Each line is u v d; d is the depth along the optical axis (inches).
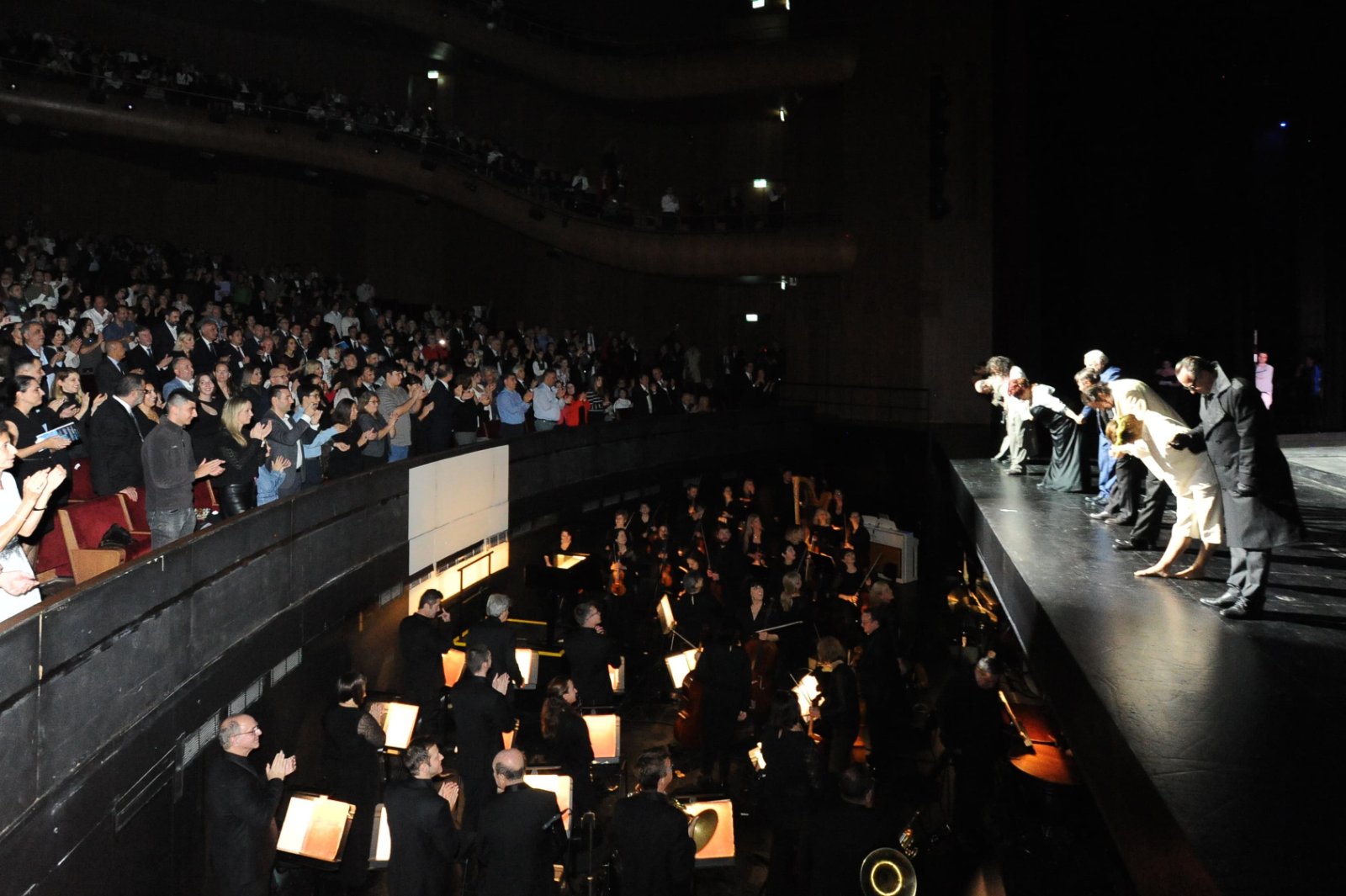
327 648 392.8
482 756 348.5
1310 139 683.4
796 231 997.2
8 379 391.2
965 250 947.3
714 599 505.0
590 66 1050.7
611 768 407.5
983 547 415.8
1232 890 137.9
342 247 1133.1
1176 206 768.9
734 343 1167.6
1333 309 695.7
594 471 707.4
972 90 944.9
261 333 575.2
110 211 984.9
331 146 975.6
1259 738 185.9
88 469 373.7
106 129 872.9
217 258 957.8
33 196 941.8
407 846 274.2
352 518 416.5
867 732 415.8
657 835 265.4
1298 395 699.4
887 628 419.8
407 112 1146.0
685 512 814.5
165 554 270.2
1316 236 695.7
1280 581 299.4
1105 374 397.4
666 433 799.7
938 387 954.7
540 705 487.5
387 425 487.5
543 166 1107.3
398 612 466.3
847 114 1005.8
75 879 228.7
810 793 316.2
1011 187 892.6
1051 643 258.5
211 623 298.8
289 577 357.7
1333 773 171.8
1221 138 734.5
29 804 209.6
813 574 623.5
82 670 230.5
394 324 837.2
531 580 561.9
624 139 1183.6
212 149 924.0
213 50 1036.5
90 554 317.4
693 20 1124.5
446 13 1022.4
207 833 298.2
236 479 351.9
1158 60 764.0
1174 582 300.0
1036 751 366.9
